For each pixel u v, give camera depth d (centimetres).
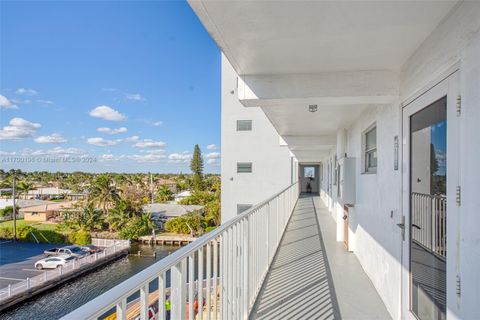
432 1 175
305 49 252
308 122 597
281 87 319
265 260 395
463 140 169
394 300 289
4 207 4462
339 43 238
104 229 3319
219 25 209
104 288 1750
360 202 460
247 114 1973
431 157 223
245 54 264
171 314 144
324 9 186
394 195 299
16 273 2033
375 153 398
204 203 4009
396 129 298
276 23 205
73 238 2952
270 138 1952
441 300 207
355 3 179
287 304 310
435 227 217
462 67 171
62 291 1712
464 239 167
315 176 2455
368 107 431
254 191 1958
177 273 145
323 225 767
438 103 211
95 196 3522
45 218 4062
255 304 310
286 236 641
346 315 288
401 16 193
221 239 210
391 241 304
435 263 217
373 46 243
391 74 300
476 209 154
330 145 833
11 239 3159
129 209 3369
